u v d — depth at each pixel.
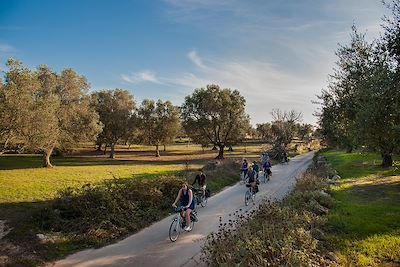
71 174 28.73
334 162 39.25
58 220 12.25
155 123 64.81
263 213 11.18
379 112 9.81
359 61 16.12
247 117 59.34
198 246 10.78
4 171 31.38
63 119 39.12
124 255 10.02
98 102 61.31
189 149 87.12
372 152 11.23
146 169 35.16
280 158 49.25
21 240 10.44
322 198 14.93
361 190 18.95
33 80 27.61
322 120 29.48
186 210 12.27
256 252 7.29
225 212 15.80
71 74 41.03
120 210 13.83
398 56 11.29
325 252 8.90
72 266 9.21
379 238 10.16
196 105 58.84
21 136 26.31
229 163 31.84
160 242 11.27
